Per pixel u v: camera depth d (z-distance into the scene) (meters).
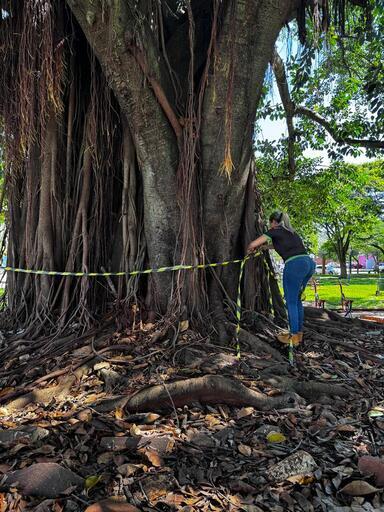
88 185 5.09
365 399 3.65
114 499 2.23
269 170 11.71
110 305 4.82
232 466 2.58
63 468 2.41
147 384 3.40
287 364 4.11
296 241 4.50
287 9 4.41
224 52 4.22
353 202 18.67
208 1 5.20
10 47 4.65
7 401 3.38
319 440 2.93
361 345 5.05
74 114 5.30
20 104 4.43
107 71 4.10
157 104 4.23
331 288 25.19
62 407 3.22
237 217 4.83
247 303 4.93
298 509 2.28
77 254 4.98
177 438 2.82
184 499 2.28
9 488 2.28
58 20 4.75
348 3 6.35
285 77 7.87
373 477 2.52
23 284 5.21
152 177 4.47
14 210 5.48
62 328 4.62
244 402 3.29
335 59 7.64
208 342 4.12
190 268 4.37
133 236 4.86
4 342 4.59
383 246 39.59
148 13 4.19
